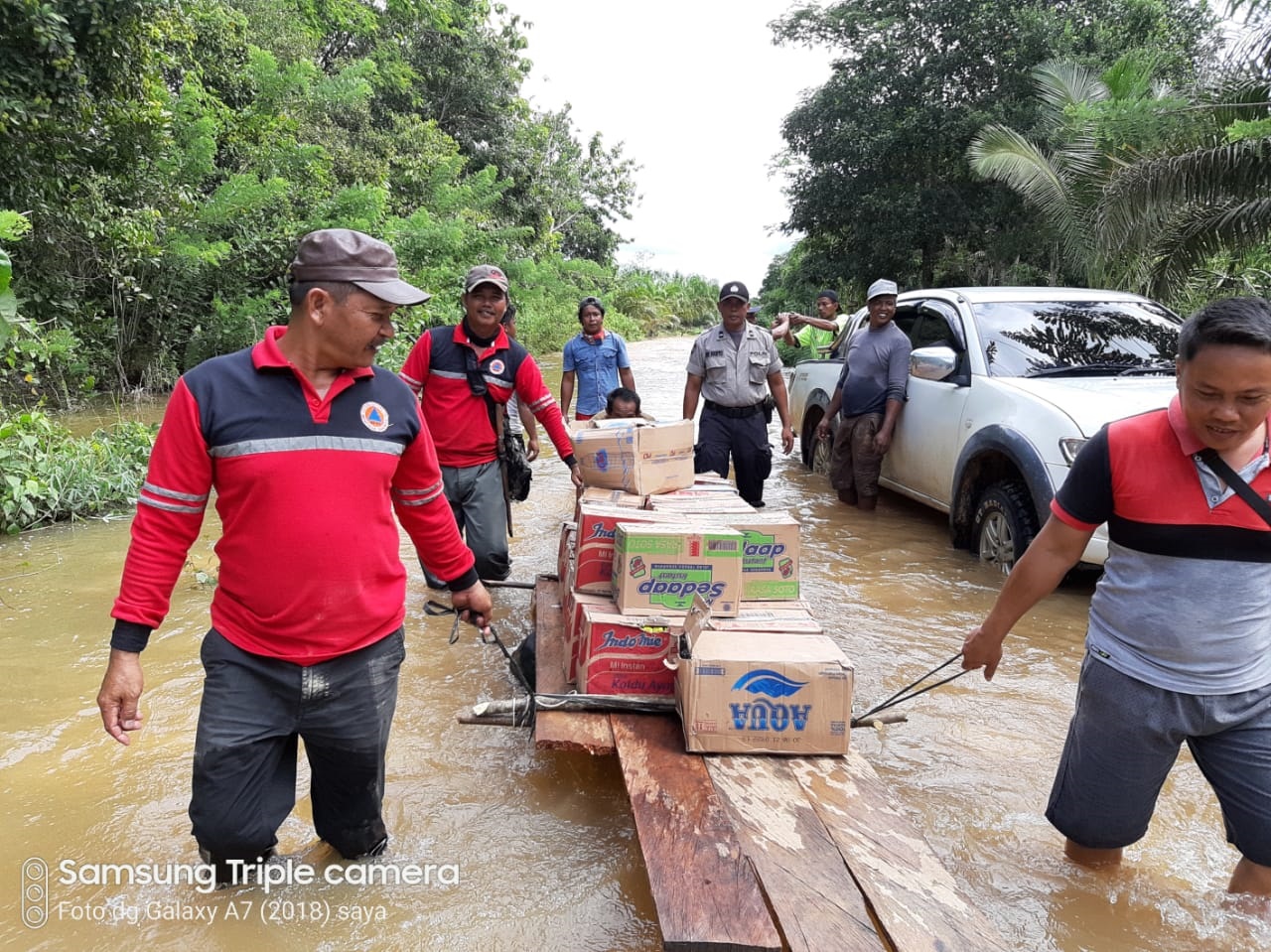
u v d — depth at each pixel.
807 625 3.26
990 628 2.77
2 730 3.62
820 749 2.88
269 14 19.55
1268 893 2.55
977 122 19.97
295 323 2.31
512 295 24.91
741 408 6.70
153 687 4.03
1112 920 2.55
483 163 30.53
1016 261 21.34
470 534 5.06
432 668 4.29
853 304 26.00
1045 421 5.27
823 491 8.31
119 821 2.99
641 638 3.14
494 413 4.98
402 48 27.42
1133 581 2.46
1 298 6.03
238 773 2.38
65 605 5.10
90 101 10.59
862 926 2.11
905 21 21.81
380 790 2.69
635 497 4.26
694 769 2.78
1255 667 2.39
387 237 17.84
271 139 17.23
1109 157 11.59
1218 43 11.05
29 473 6.96
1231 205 10.78
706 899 2.16
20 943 2.40
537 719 3.06
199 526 2.32
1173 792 3.28
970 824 3.04
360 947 2.42
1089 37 20.12
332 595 2.35
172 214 13.81
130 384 14.42
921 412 6.74
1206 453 2.28
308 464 2.29
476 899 2.62
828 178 23.11
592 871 2.76
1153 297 11.80
